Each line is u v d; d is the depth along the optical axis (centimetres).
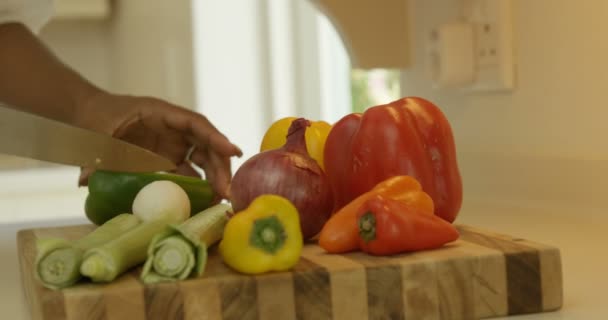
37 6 138
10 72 124
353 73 278
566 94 122
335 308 68
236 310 67
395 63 166
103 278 66
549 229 111
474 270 70
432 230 73
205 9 282
